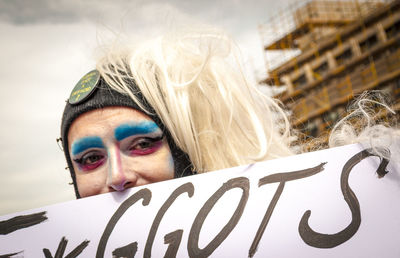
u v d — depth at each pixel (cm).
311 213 73
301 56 1251
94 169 87
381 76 1119
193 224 74
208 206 76
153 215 76
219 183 77
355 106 116
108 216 77
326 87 1181
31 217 77
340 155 77
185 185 78
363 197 73
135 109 88
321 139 135
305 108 1158
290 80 1252
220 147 104
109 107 87
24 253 74
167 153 90
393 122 104
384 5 1139
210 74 110
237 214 74
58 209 78
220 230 73
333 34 1234
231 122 108
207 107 105
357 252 68
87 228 76
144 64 98
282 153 115
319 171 76
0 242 75
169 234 74
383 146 76
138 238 74
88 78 93
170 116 95
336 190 74
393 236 69
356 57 1141
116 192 79
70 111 89
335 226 71
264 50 1199
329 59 1245
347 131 105
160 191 78
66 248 74
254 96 117
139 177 85
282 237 71
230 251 71
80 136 86
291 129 136
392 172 74
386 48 1117
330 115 1099
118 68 96
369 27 1204
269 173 77
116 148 85
